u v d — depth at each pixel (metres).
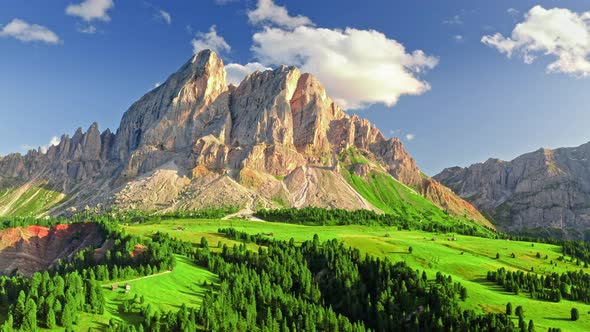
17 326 161.12
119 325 161.50
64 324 163.25
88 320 169.50
